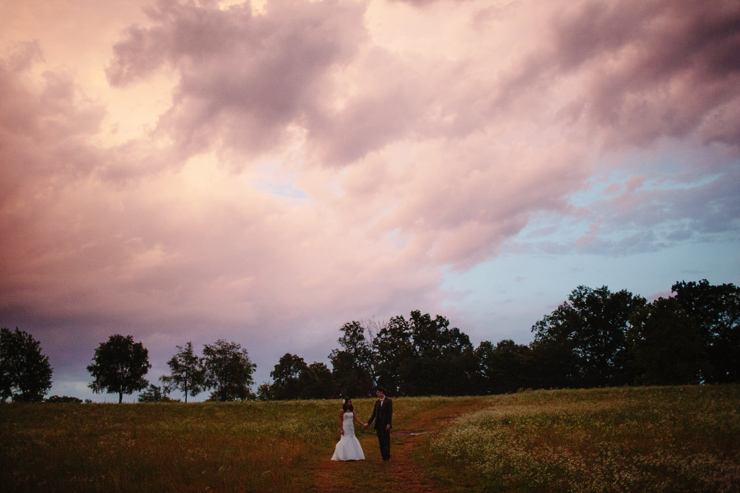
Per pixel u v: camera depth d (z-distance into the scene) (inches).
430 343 3919.8
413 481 441.1
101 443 595.2
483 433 617.6
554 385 3083.2
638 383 2266.2
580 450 505.7
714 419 601.0
